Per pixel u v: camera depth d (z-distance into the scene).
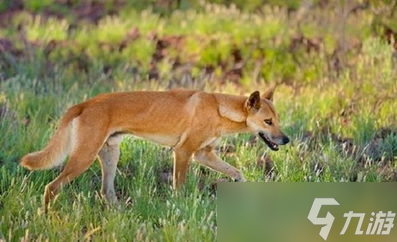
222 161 12.62
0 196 11.87
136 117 12.06
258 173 13.02
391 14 20.39
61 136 11.69
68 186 12.63
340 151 14.27
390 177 13.21
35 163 11.59
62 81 18.62
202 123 12.27
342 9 20.94
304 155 13.84
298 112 15.94
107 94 12.16
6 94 16.34
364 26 20.19
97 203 11.97
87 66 20.94
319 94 17.00
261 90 18.02
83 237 10.60
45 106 15.86
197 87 18.42
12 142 13.84
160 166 13.62
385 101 16.23
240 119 12.37
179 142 12.33
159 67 20.62
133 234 10.66
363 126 14.96
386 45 18.33
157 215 11.57
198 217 11.23
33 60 19.70
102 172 12.34
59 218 11.08
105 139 11.84
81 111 11.79
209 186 12.93
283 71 20.05
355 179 13.20
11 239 10.52
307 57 20.03
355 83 17.12
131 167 13.56
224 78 20.06
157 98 12.23
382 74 17.16
